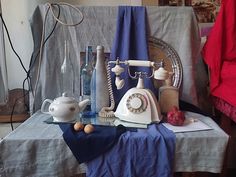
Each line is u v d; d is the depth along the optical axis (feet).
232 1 4.08
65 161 2.82
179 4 5.17
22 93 4.54
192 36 4.13
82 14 3.97
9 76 4.83
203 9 5.30
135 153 2.80
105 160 2.80
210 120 3.52
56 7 3.95
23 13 4.73
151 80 3.86
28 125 3.22
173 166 2.87
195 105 4.08
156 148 2.81
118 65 3.55
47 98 4.06
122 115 3.33
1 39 4.13
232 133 4.94
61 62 4.08
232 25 4.10
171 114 3.24
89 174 2.80
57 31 4.01
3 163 2.78
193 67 4.13
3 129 4.43
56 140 2.80
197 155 2.88
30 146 2.77
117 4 4.98
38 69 4.05
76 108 3.32
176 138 2.83
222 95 4.02
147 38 4.06
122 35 3.98
